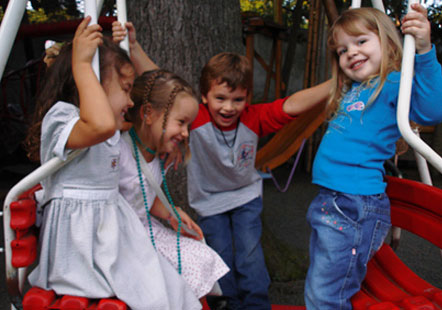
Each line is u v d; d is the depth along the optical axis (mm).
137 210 1279
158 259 1123
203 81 1443
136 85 1229
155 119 1196
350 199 1194
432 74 1064
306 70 4520
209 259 1264
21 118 4613
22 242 980
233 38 2168
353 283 1195
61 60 1080
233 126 1524
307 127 3275
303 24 7766
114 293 998
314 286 1203
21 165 4719
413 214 1321
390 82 1171
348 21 1200
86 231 1030
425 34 1025
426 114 1115
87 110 909
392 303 1113
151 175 1240
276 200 3627
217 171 1560
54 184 1052
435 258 2420
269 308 1528
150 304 1014
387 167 1582
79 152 978
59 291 1011
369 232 1191
